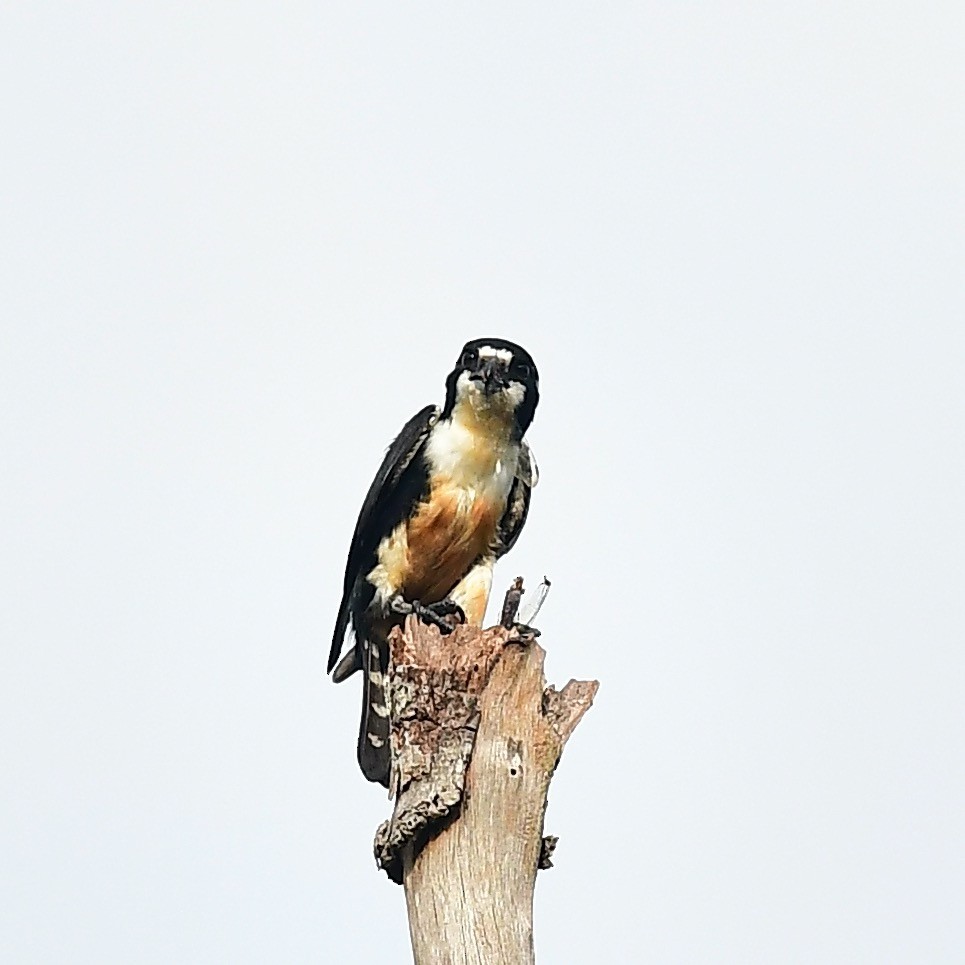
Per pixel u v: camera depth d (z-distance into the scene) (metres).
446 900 10.80
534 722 11.42
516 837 11.02
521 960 10.64
